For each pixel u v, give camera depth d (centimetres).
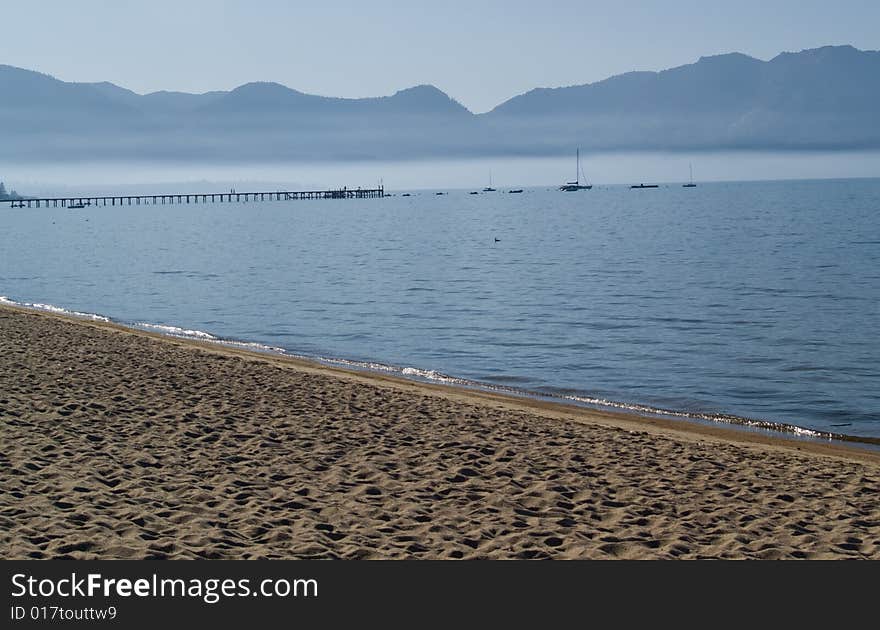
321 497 889
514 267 5181
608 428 1361
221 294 3903
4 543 713
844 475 1095
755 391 1973
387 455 1083
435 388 1817
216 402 1355
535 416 1431
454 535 791
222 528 784
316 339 2680
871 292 3831
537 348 2522
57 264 5453
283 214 14500
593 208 15850
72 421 1164
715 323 3008
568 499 925
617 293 3884
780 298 3678
